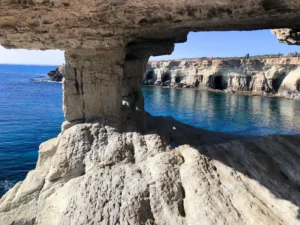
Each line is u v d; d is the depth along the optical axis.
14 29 8.67
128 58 14.58
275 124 35.81
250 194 7.80
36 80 123.25
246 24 11.18
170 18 8.58
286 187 7.98
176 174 8.84
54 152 10.69
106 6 7.87
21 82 110.38
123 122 11.65
